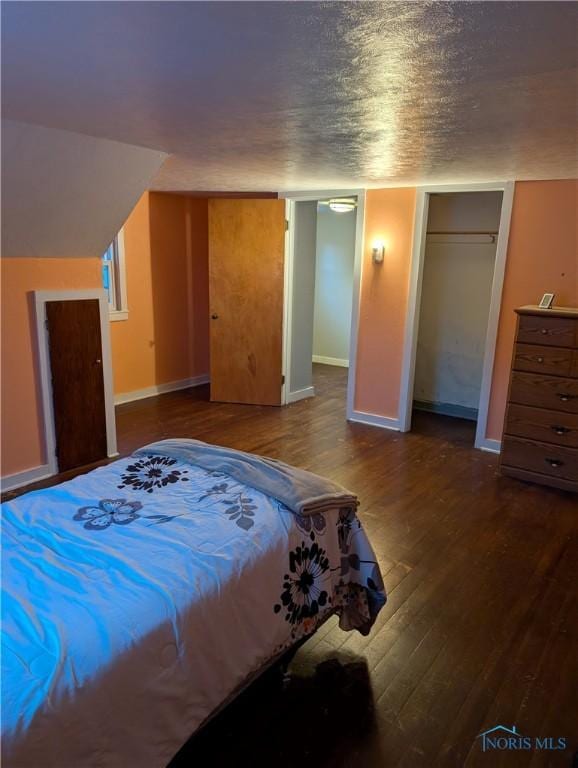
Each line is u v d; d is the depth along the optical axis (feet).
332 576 6.44
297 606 5.90
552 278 12.29
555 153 8.68
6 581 4.82
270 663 5.97
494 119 6.41
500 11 3.45
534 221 12.28
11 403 10.91
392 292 14.94
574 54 4.25
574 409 11.17
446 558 8.92
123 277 17.20
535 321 11.29
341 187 14.87
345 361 24.25
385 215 14.62
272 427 15.64
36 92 5.60
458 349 16.97
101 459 12.82
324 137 7.72
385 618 7.41
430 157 9.24
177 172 11.87
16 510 6.19
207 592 4.86
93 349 12.18
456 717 5.80
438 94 5.41
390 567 8.63
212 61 4.50
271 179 13.08
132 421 15.88
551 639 7.04
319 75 4.85
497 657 6.70
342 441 14.55
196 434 14.90
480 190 12.92
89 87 5.38
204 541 5.53
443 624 7.30
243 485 6.86
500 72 4.69
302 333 18.24
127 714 4.08
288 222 16.62
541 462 11.76
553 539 9.59
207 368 21.04
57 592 4.67
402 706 5.93
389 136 7.56
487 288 16.12
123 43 4.15
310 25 3.73
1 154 7.82
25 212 9.41
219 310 17.49
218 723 5.66
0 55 4.45
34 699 3.64
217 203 16.78
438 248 16.80
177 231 18.78
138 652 4.21
